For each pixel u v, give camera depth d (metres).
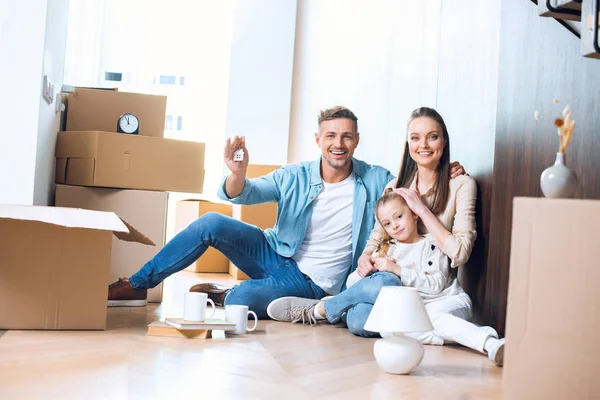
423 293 2.81
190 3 6.52
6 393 1.69
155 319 3.00
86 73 6.26
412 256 2.92
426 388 1.99
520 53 2.76
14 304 2.56
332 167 3.36
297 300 3.18
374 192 3.39
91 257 2.63
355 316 2.83
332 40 5.70
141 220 3.67
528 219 1.58
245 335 2.76
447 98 3.47
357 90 5.01
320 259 3.34
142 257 3.65
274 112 6.41
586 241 1.48
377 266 2.93
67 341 2.40
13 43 3.19
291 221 3.37
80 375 1.92
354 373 2.15
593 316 1.46
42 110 3.29
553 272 1.53
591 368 1.46
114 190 3.66
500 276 2.83
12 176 3.17
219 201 6.46
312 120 6.09
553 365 1.52
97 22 6.35
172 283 4.66
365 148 4.82
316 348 2.54
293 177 3.41
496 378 2.14
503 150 2.86
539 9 2.22
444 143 3.00
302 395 1.85
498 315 2.83
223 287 3.67
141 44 6.44
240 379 1.99
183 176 3.79
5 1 3.18
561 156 1.80
